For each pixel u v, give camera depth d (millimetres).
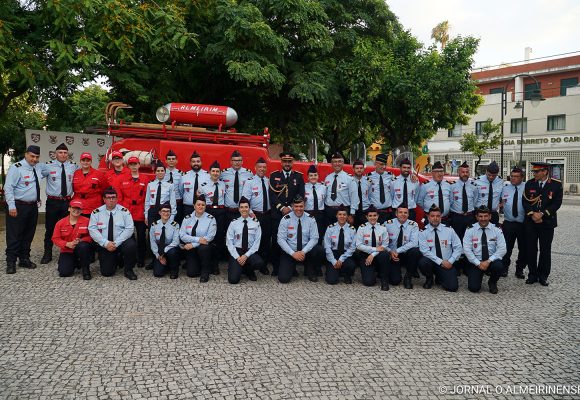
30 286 6699
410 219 8359
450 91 14328
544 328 5551
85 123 20203
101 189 8148
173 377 4070
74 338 4871
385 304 6422
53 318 5434
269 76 12242
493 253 7176
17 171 7453
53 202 8070
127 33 9922
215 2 12234
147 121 14422
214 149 8703
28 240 7766
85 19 9586
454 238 7316
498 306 6449
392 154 11820
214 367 4277
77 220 7293
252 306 6113
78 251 7121
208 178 8211
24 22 10547
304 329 5316
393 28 16797
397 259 7434
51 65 10812
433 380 4145
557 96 34312
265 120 16328
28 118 20875
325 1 14570
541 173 7734
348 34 15109
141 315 5617
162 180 7875
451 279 7207
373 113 16297
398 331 5344
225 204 8312
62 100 14211
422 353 4730
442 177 8375
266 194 8133
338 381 4074
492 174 8328
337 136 21984
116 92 13750
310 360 4480
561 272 8648
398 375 4223
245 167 8805
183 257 8188
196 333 5094
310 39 13336
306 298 6598
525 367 4461
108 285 6898
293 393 3842
